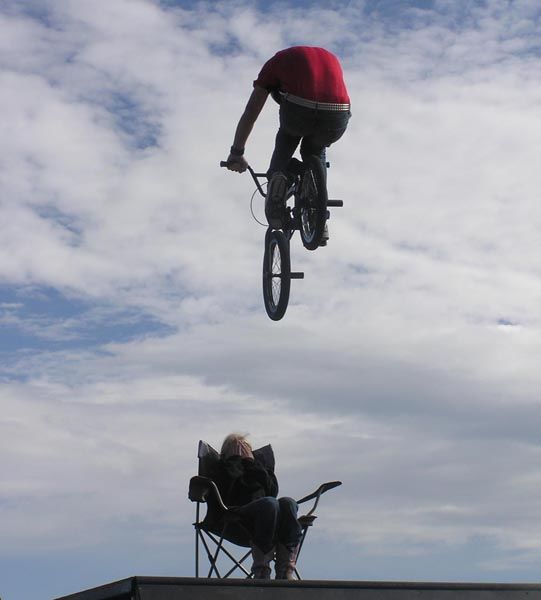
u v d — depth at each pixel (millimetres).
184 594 5070
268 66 7113
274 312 7594
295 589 5215
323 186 7012
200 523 6305
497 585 5477
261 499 6090
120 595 5145
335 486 6367
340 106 7016
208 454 6508
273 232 7645
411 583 5371
